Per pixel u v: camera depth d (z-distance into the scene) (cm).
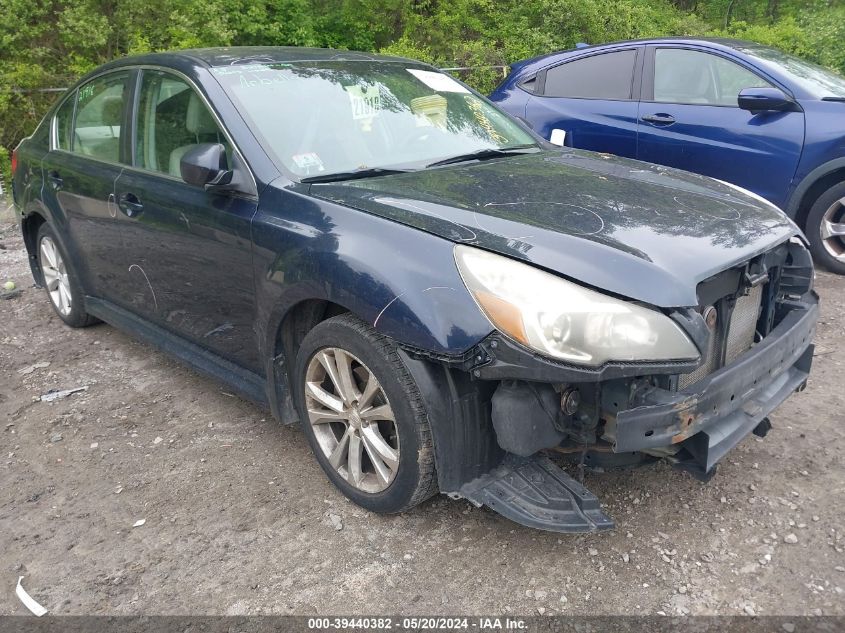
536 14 1404
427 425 249
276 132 314
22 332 482
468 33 1366
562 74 650
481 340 223
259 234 289
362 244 255
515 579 247
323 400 287
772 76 539
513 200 271
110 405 379
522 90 672
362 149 326
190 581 252
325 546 267
